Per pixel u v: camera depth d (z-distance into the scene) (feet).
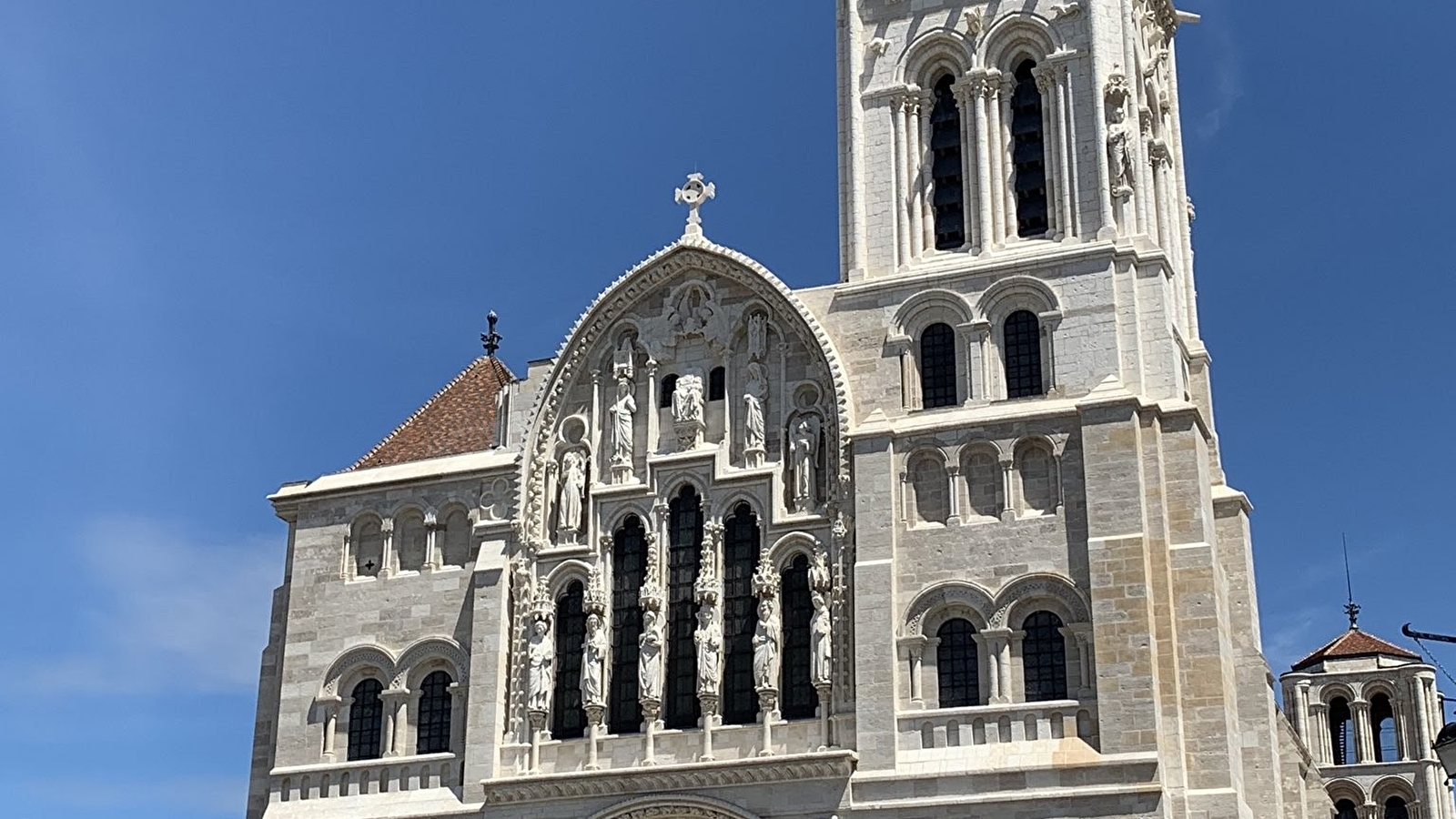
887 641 217.56
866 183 245.24
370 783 238.27
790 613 227.20
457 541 248.73
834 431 231.71
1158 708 206.08
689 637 231.71
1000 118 242.78
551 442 247.50
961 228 241.35
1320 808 244.63
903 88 247.09
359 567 251.80
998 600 216.13
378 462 261.85
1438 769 358.84
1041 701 211.41
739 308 243.60
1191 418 220.43
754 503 232.53
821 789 214.07
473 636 238.27
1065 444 219.82
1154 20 270.05
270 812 240.53
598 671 231.50
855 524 224.12
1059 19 241.55
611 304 250.37
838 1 256.73
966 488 223.51
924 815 208.54
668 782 221.05
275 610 259.19
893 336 233.55
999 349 229.45
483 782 229.66
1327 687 369.91
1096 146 233.96
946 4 249.14
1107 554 212.02
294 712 245.65
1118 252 227.40
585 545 239.50
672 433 242.99
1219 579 219.82
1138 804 201.05
